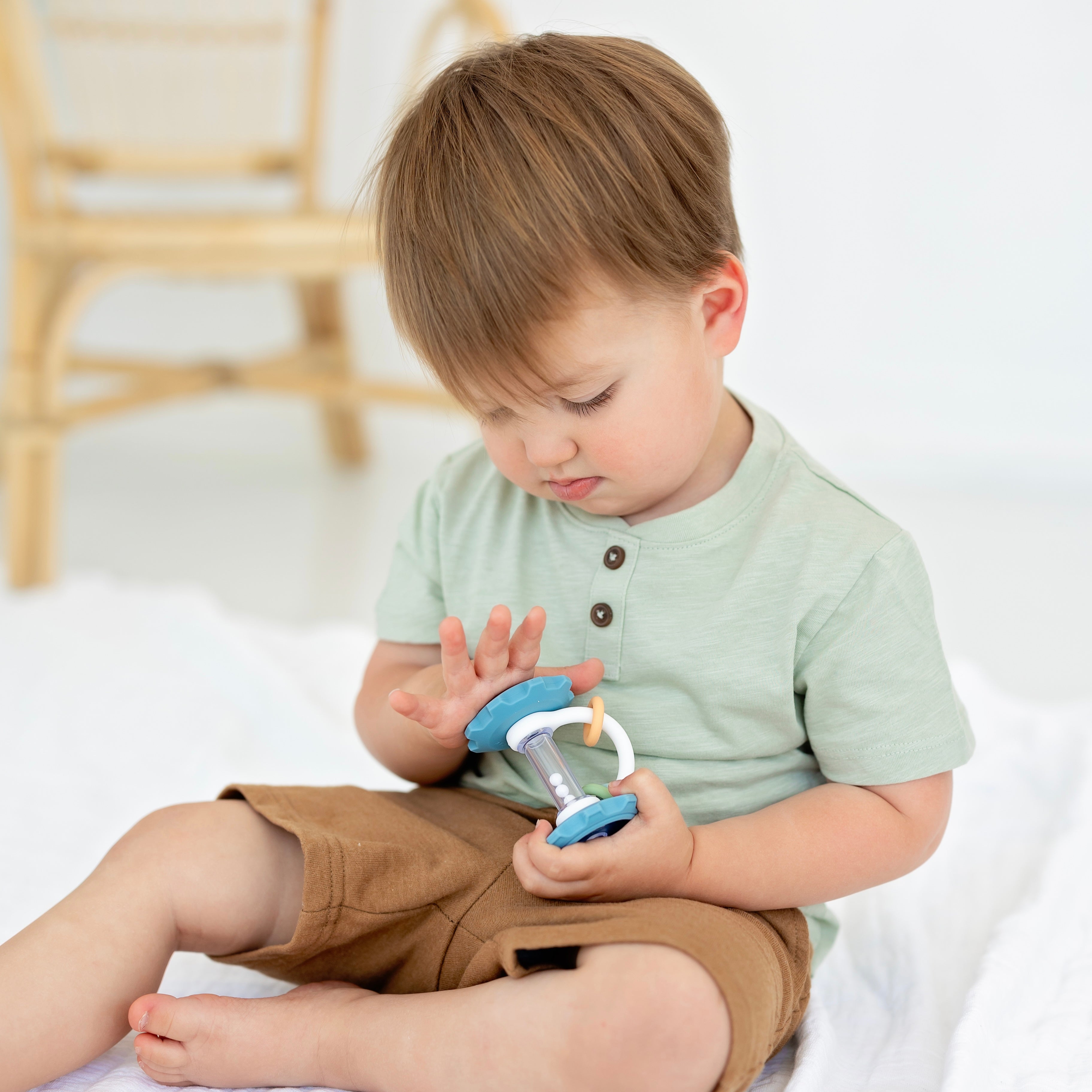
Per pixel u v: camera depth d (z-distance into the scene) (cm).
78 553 199
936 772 72
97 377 248
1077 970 80
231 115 226
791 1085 67
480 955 65
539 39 76
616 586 76
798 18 221
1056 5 214
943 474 235
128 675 137
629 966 58
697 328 71
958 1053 67
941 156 224
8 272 237
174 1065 66
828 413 238
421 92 76
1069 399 230
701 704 74
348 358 227
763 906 69
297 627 168
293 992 69
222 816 73
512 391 67
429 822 76
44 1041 65
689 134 71
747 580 74
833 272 232
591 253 65
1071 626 168
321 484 240
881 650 72
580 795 67
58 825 103
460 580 84
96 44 221
